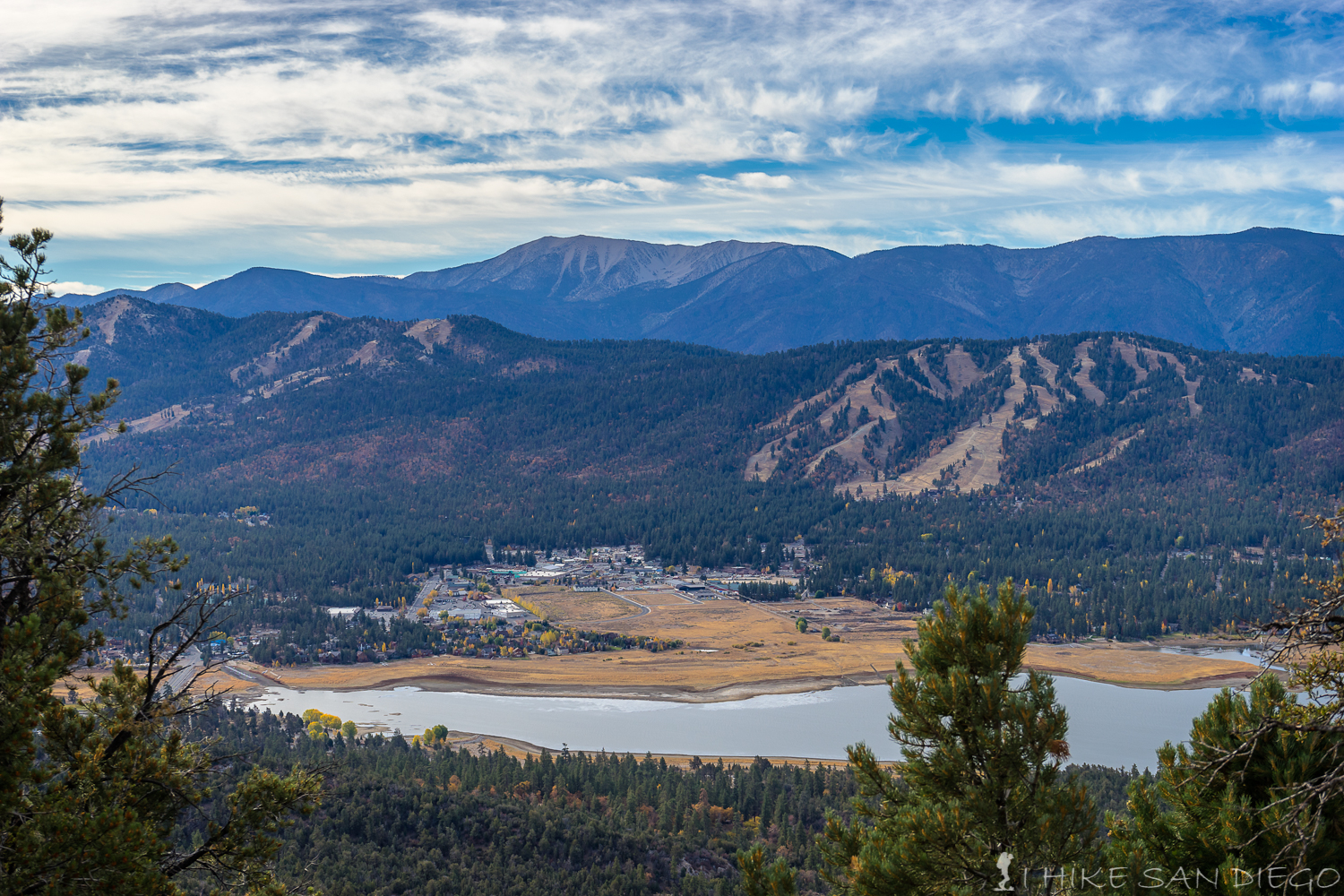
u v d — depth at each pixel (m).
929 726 19.58
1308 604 16.58
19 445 23.22
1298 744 17.38
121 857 18.69
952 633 19.92
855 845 21.59
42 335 23.88
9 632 20.39
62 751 21.58
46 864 18.33
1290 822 15.76
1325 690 16.80
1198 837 17.81
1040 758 18.77
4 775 18.73
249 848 23.31
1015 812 18.80
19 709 18.98
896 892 19.20
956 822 18.52
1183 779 18.42
